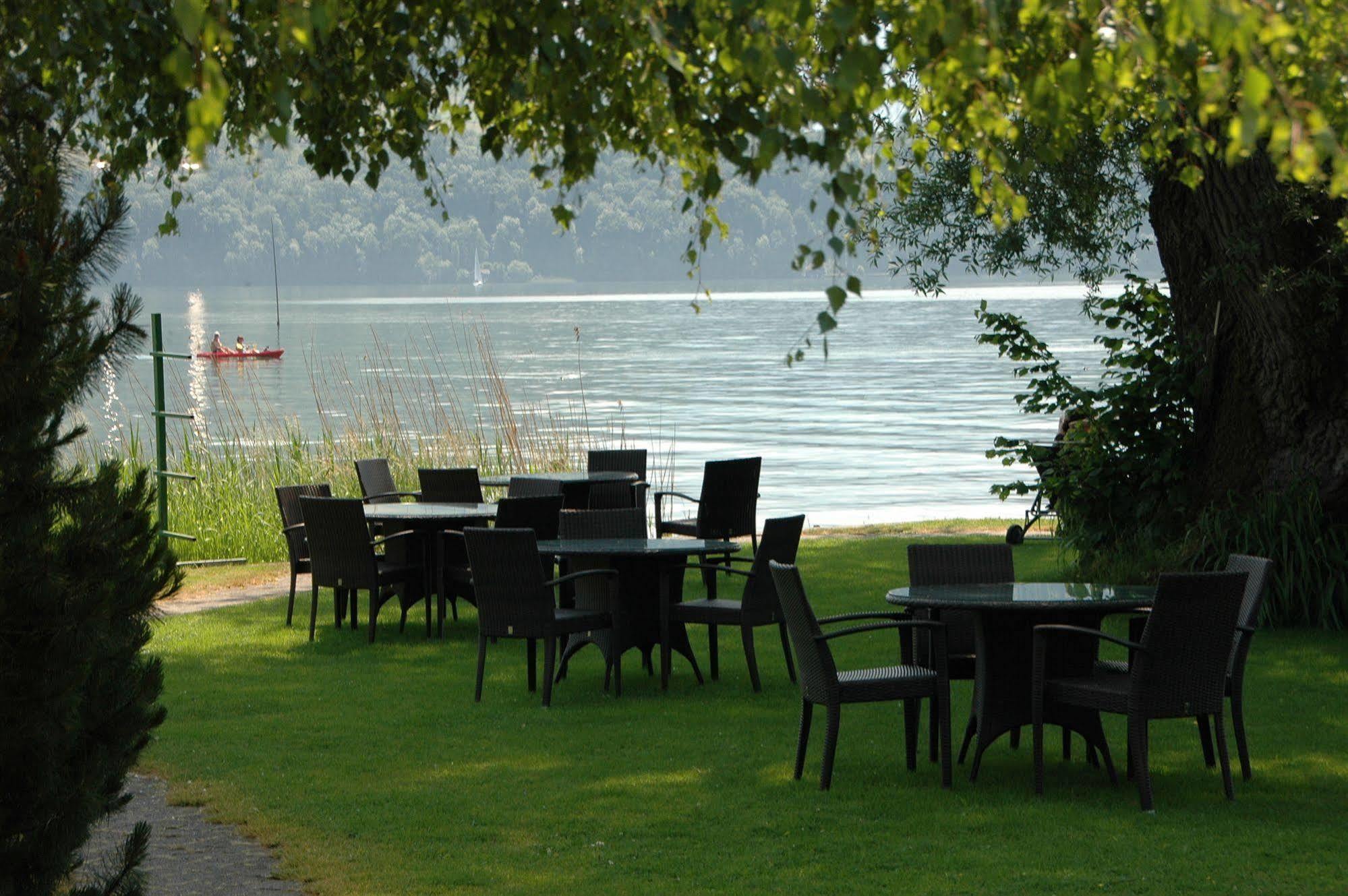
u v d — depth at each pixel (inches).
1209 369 763.4
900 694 446.3
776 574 453.4
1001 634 452.8
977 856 375.9
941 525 1120.2
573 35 258.8
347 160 398.0
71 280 265.9
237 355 4042.8
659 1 223.8
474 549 577.3
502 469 1151.6
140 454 1115.9
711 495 890.1
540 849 388.5
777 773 464.4
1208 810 415.8
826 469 1598.2
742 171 230.1
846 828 402.9
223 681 626.8
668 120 255.1
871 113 228.5
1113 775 444.1
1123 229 823.1
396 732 528.7
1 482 254.1
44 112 277.0
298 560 770.8
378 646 711.1
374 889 358.3
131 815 428.5
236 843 399.2
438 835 401.7
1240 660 446.6
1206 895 344.2
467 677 633.6
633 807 427.2
